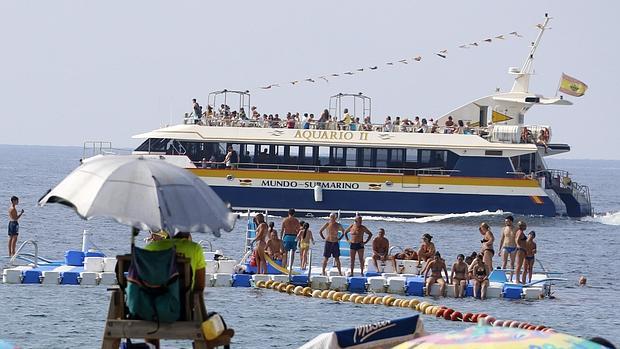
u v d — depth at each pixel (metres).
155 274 39.41
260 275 109.81
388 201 195.12
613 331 92.12
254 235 121.56
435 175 196.00
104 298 98.12
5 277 107.00
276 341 79.75
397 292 108.94
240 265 114.00
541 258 159.50
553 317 98.44
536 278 118.25
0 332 79.94
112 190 38.97
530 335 30.44
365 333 42.88
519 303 106.69
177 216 39.06
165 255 39.50
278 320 89.44
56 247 155.88
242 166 194.00
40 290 102.50
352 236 113.81
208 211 40.03
